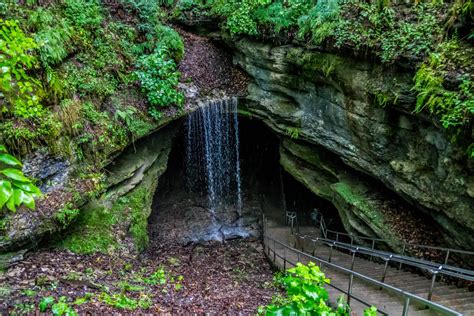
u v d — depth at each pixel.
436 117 6.80
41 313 4.82
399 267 8.80
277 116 12.03
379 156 9.06
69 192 7.53
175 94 11.10
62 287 5.72
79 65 8.91
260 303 7.18
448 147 6.86
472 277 5.36
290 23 10.47
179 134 13.41
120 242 8.86
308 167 12.50
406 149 8.23
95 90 9.01
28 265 6.36
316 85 10.44
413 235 8.70
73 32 8.90
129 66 10.58
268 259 11.47
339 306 3.60
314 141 11.19
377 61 8.22
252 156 16.58
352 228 10.59
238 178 16.89
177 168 15.57
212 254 12.08
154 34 11.71
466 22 6.56
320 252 12.13
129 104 10.05
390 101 7.95
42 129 7.12
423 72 6.82
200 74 12.67
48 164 7.23
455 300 6.02
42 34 7.72
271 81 11.78
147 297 6.25
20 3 7.81
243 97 12.73
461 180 6.78
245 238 14.10
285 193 17.23
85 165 8.24
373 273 8.57
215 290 7.78
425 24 7.29
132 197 10.23
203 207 15.81
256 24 11.44
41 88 7.41
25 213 6.68
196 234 13.91
